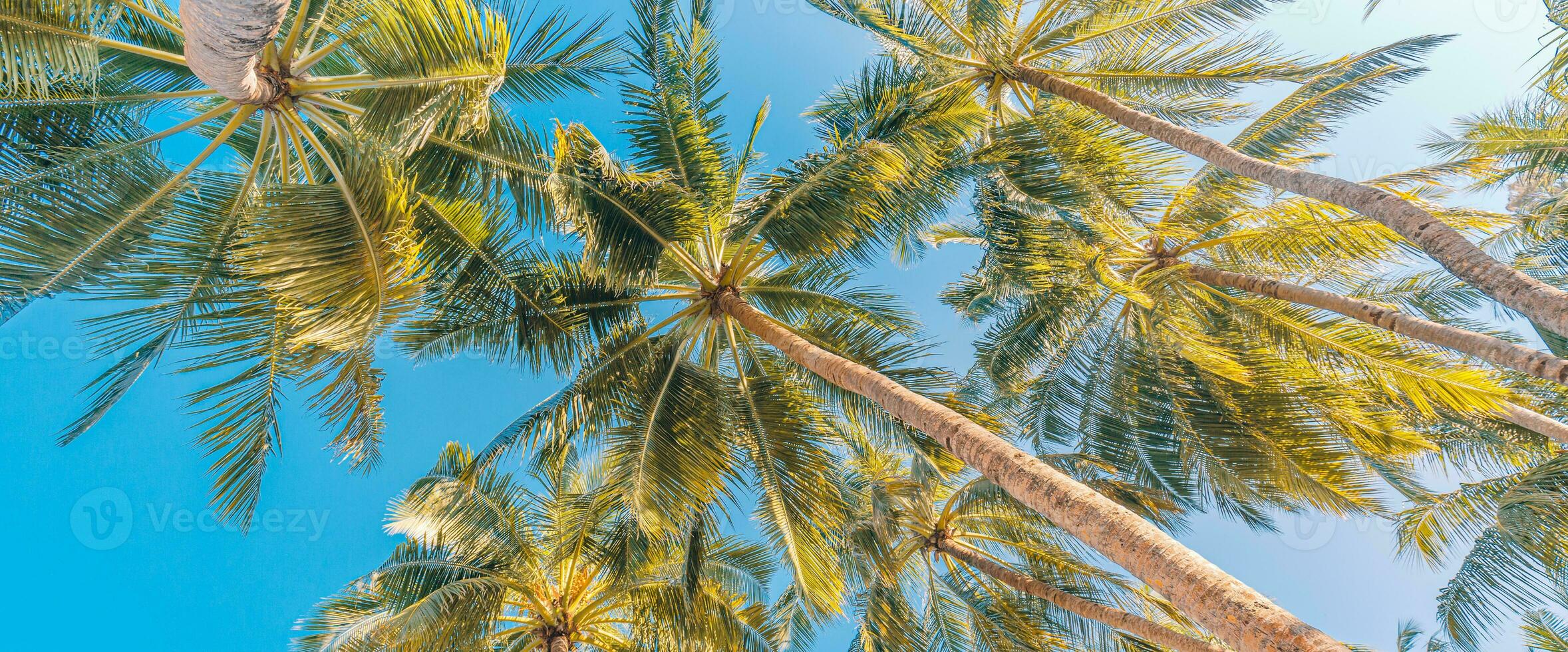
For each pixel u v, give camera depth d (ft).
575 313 28.09
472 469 29.48
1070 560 34.83
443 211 24.99
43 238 18.30
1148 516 30.83
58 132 19.02
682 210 25.25
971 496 34.83
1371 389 33.91
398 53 17.10
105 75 20.79
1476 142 35.53
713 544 39.70
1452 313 39.01
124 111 20.52
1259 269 36.37
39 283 18.17
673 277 31.55
